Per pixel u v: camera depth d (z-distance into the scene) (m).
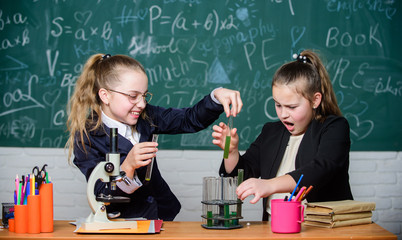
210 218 1.35
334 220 1.35
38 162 2.95
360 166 3.02
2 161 2.94
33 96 2.96
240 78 2.99
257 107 2.98
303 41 3.02
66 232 1.30
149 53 2.98
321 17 3.03
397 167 3.03
